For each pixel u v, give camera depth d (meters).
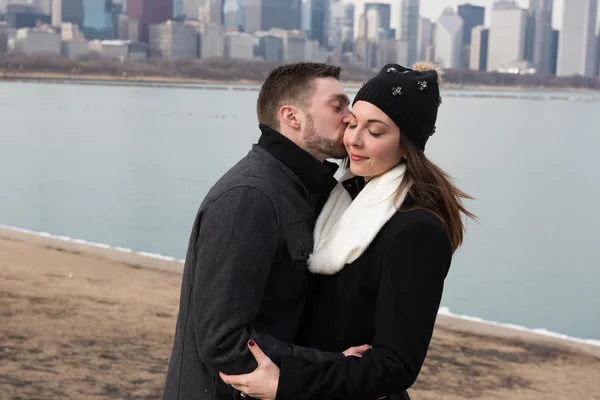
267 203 1.91
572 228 14.45
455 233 2.00
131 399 4.16
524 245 12.66
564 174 23.80
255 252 1.87
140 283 6.76
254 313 1.89
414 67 2.02
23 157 24.91
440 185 1.93
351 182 2.08
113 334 5.26
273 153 2.04
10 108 58.00
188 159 25.22
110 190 17.86
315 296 2.03
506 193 19.12
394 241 1.85
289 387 1.81
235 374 1.87
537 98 145.25
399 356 1.81
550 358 5.19
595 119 63.84
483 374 4.80
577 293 9.66
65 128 38.38
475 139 37.88
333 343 1.96
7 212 14.58
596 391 4.56
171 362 2.07
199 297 1.89
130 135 34.88
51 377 4.41
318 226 2.04
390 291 1.83
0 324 5.35
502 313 8.66
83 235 12.52
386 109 1.90
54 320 5.51
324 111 2.03
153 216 14.44
